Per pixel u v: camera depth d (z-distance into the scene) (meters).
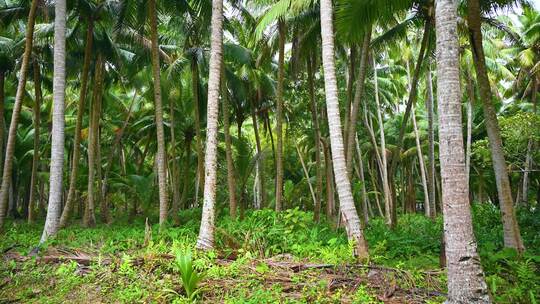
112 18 14.11
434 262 7.71
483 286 4.60
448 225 4.76
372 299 5.51
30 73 17.64
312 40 12.76
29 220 16.83
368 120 21.77
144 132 22.64
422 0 11.29
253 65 16.16
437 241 9.30
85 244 9.94
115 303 5.97
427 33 11.78
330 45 7.89
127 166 22.47
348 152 10.72
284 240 8.70
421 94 25.92
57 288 6.69
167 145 25.30
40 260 8.03
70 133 24.27
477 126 22.45
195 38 15.05
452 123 4.80
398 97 25.48
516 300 5.39
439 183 28.30
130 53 17.41
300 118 19.92
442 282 6.12
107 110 23.30
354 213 7.56
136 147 28.73
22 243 10.30
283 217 9.84
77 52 15.80
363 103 20.02
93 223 15.70
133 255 7.90
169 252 8.17
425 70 17.25
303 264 6.97
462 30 11.92
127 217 21.30
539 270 6.65
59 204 10.59
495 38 20.05
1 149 17.47
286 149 26.98
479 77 8.51
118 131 22.94
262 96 19.22
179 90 17.48
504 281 6.16
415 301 5.50
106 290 6.45
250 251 8.23
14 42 15.37
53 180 10.48
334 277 6.34
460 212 4.70
